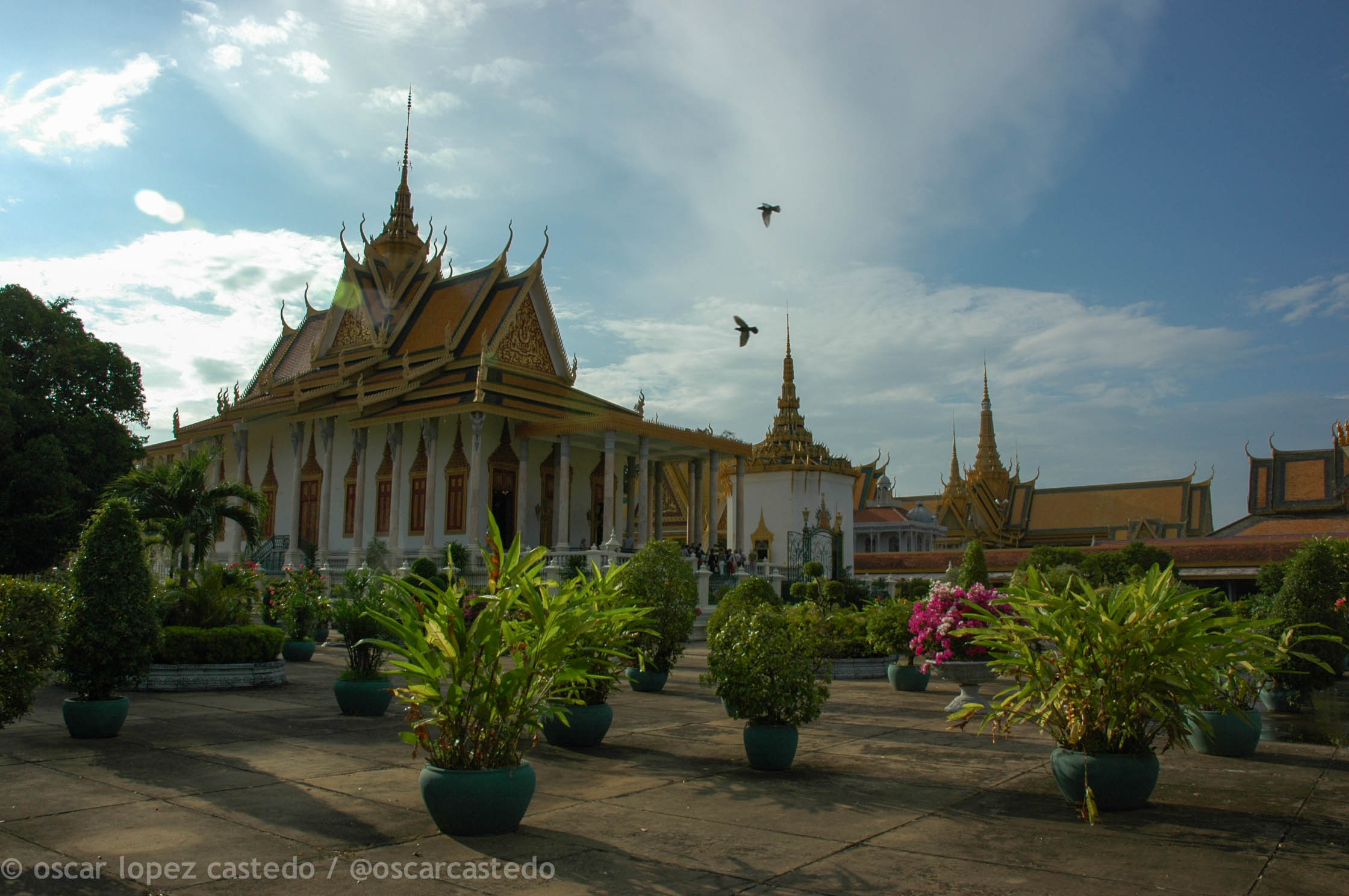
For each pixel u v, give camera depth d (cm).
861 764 1067
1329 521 6072
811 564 4262
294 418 4475
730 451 4316
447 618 788
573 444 4203
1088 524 8250
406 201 5400
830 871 668
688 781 973
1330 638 1000
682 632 1709
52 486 3412
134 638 1208
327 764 1028
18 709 904
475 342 4372
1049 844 737
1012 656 918
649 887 634
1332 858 696
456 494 4028
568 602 922
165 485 1923
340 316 5003
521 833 762
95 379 3903
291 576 2345
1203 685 827
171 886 625
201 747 1119
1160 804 866
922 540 7281
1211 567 4916
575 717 1155
